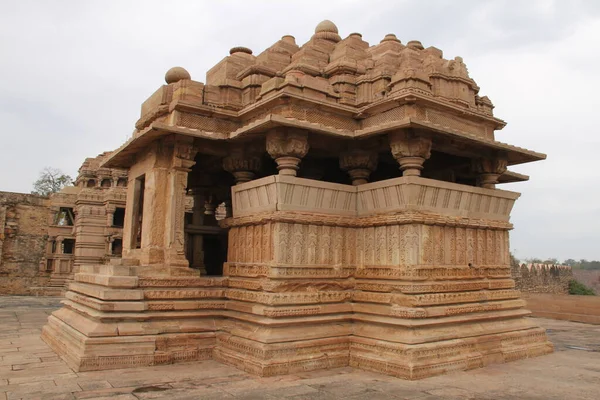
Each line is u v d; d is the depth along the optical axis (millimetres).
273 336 8539
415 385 7715
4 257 31219
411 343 8508
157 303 9336
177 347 9188
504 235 11266
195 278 10008
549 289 34750
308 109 9852
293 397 6887
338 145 10469
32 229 32250
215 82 12148
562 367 9453
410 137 9336
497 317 10375
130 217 11742
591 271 74000
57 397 6676
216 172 13617
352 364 9078
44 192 55031
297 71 10234
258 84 11109
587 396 7246
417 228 9188
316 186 9562
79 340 8758
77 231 29281
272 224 9273
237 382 7695
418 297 8930
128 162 12625
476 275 10320
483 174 11180
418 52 11734
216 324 9852
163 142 10500
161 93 11094
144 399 6652
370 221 9812
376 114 10148
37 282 31922
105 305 8820
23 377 7766
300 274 9281
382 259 9602
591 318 18000
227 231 12984
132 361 8594
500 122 11273
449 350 8930
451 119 10250
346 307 9703
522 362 9961
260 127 9219
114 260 10391
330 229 9836
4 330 13336
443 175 12812
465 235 10234
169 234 10164
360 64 11219
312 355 8766
